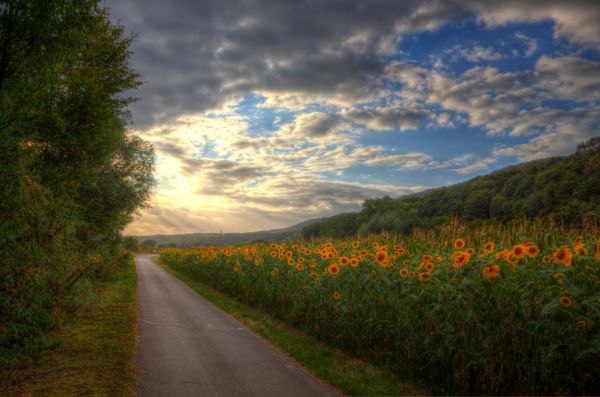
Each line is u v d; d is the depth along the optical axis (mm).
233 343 8727
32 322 7590
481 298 5711
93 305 12422
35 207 7844
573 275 5121
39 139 9844
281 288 12281
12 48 8094
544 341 5090
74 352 7453
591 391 4727
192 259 29766
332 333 8859
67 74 11469
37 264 7836
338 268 8750
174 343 8523
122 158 18594
